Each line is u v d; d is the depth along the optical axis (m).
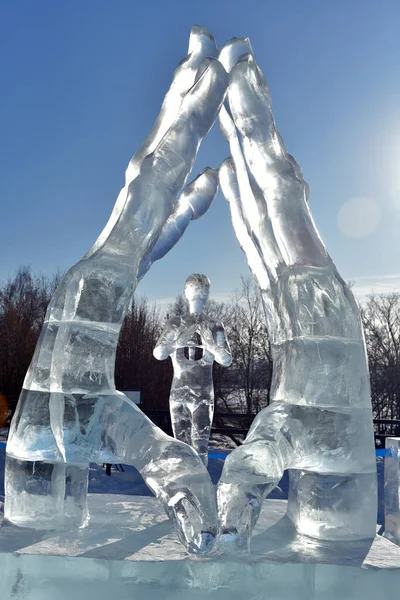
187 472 3.18
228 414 14.88
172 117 4.40
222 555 2.98
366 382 3.78
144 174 3.91
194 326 5.26
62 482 3.68
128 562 2.81
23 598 2.81
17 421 3.79
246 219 4.62
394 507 5.71
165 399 26.11
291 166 4.09
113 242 3.88
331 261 3.95
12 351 27.05
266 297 4.70
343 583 2.87
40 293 29.42
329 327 3.71
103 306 3.74
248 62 4.22
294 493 3.90
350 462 3.61
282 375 3.91
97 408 3.63
